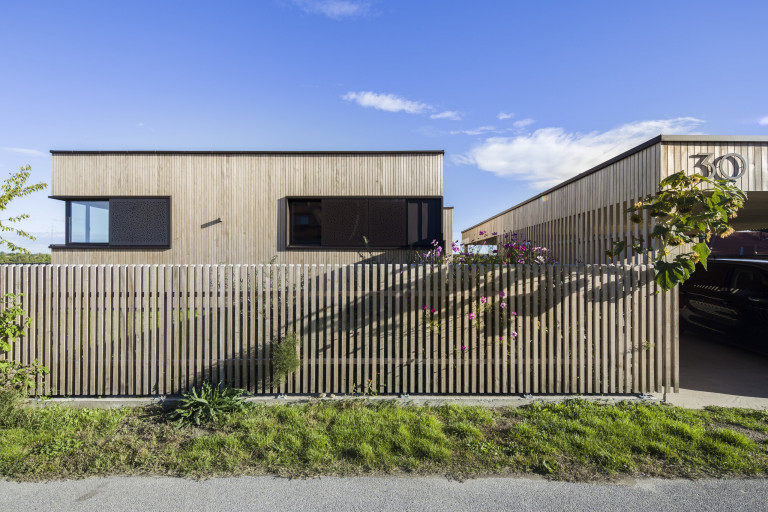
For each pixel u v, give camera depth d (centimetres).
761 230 1458
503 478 302
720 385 503
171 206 972
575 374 460
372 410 414
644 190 583
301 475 304
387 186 980
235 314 456
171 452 333
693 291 761
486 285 463
